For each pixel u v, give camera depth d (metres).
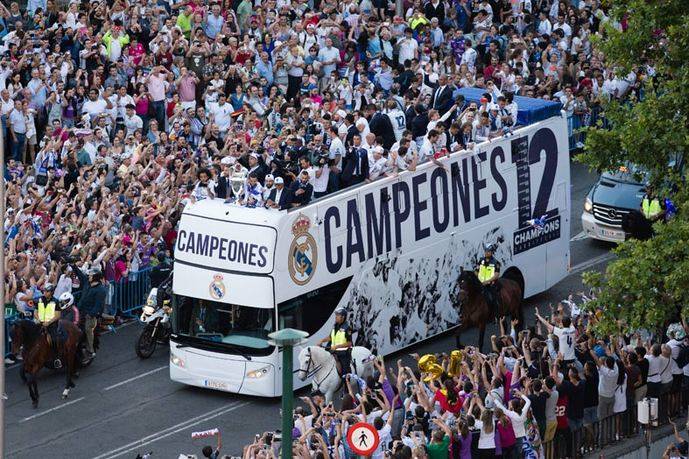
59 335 83.31
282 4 116.88
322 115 99.81
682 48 81.88
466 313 88.56
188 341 84.31
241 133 100.50
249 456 66.75
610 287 79.44
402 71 113.06
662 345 81.06
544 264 98.81
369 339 88.00
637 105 82.44
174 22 111.00
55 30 106.38
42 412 82.75
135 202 95.69
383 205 87.94
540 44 125.00
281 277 82.38
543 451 74.44
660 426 81.06
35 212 92.06
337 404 82.50
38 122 103.69
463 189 92.56
